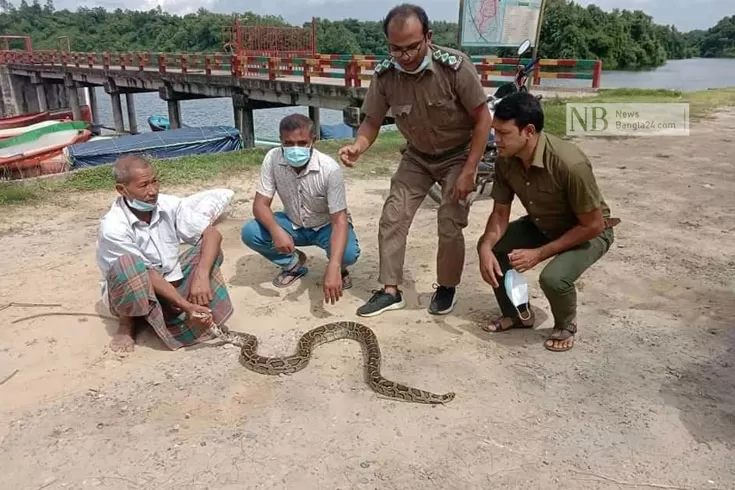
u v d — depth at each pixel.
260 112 43.50
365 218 7.52
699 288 5.31
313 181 4.76
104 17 113.94
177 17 98.00
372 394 3.74
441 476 3.03
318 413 3.54
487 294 5.23
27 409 3.56
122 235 3.99
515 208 8.09
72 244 6.48
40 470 3.06
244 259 6.06
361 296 5.23
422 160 4.63
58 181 9.12
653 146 12.37
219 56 27.62
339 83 21.41
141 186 3.95
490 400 3.66
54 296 5.14
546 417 3.49
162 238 4.30
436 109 4.31
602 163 10.67
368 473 3.04
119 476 3.02
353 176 9.75
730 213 7.58
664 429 3.38
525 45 8.52
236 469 3.07
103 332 4.52
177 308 4.35
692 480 2.99
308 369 4.04
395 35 4.01
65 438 3.30
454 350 4.26
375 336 4.32
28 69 45.94
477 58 19.41
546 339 4.42
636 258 6.03
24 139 15.45
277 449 3.22
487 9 11.48
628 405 3.60
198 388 3.79
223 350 4.28
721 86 31.73
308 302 5.09
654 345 4.32
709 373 3.95
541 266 5.84
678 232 6.85
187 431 3.37
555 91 21.30
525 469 3.07
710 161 10.77
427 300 5.12
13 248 6.33
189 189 8.82
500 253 4.46
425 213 7.66
